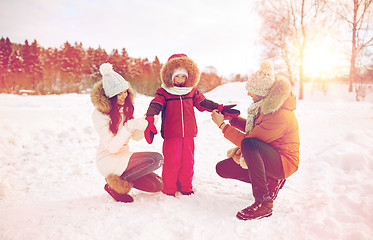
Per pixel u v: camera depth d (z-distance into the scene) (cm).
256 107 258
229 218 235
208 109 308
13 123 567
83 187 321
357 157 367
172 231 216
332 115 915
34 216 237
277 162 243
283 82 240
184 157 291
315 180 327
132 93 276
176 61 291
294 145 251
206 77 4519
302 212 241
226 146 552
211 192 300
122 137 249
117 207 254
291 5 2255
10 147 470
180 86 298
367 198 248
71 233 208
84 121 681
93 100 254
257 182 240
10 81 2556
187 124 290
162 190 296
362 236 191
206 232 213
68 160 436
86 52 6494
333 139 517
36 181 340
